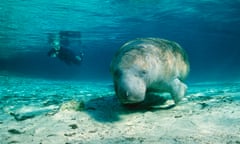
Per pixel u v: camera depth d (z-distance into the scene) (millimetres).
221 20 29812
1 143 3957
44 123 4891
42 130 4492
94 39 38438
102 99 6910
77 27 27828
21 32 28656
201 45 64875
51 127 4633
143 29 34031
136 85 4488
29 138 4117
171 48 6305
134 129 4363
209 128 4133
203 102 6328
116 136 4012
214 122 4438
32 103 7547
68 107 5656
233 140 3484
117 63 4914
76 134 4223
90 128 4527
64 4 19266
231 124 4246
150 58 5168
